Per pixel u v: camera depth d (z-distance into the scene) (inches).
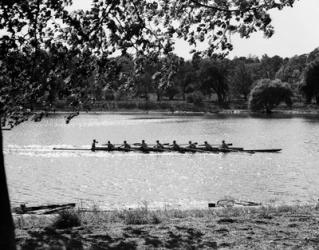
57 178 1537.9
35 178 1539.1
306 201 1090.1
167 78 620.4
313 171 1676.9
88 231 528.1
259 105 6008.9
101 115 5925.2
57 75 555.5
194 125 4040.4
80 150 2313.0
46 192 1301.7
